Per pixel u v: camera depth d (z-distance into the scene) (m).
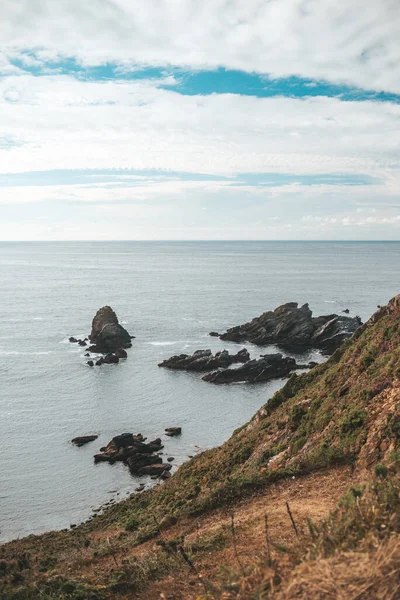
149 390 71.38
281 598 6.26
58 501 41.25
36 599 12.53
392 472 12.01
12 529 37.03
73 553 19.52
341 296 165.25
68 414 61.12
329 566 6.29
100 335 94.69
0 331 110.88
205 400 67.25
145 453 49.91
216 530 15.20
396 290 182.88
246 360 86.44
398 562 6.01
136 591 11.55
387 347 28.08
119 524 26.98
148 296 167.38
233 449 31.94
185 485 29.67
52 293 176.75
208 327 116.25
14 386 71.94
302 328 101.75
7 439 53.44
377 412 20.56
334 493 15.98
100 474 46.25
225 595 7.72
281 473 18.91
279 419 31.55
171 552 13.62
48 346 97.44
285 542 11.98
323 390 30.38
